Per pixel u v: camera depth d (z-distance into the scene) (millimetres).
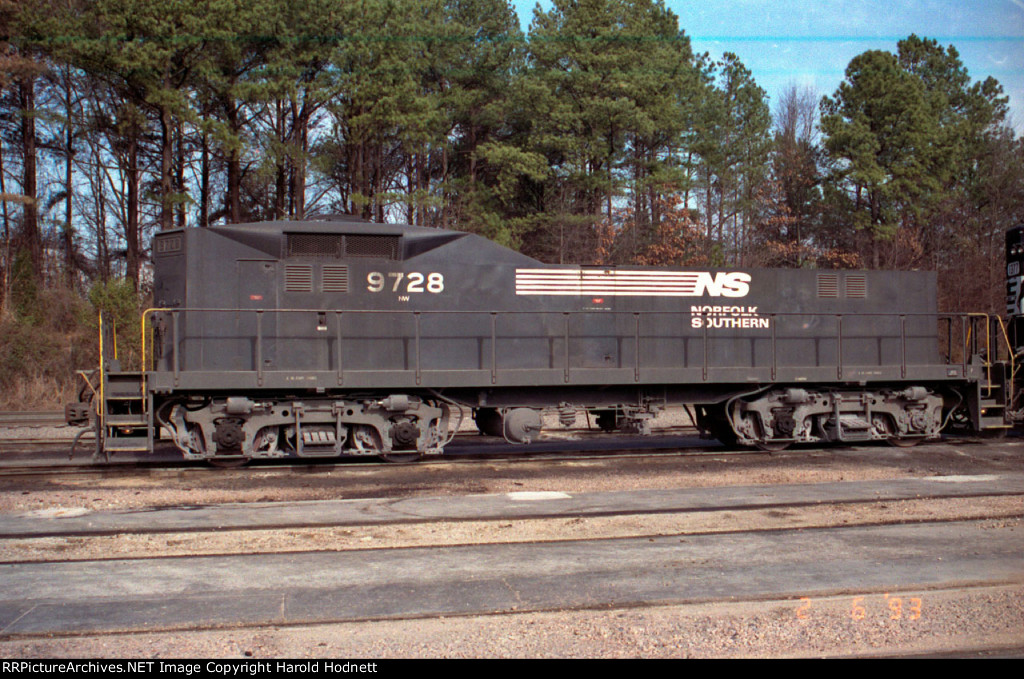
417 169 34406
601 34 31141
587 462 11789
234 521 7574
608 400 12602
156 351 11414
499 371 11711
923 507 8203
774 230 39406
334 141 32219
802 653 4496
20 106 32625
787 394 12812
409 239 11773
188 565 6191
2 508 8336
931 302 13922
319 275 11453
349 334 11531
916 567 6109
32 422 17016
